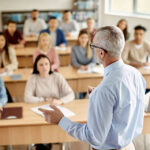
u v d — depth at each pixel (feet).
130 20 22.02
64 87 9.04
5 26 26.91
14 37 19.01
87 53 13.01
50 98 8.82
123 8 24.88
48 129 7.33
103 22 27.35
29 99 8.63
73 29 22.13
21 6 27.09
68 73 12.03
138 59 13.20
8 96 9.04
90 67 12.65
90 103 4.40
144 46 13.07
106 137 4.66
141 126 5.15
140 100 4.82
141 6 21.80
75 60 13.08
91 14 27.53
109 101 4.20
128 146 5.01
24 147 9.62
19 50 16.75
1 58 12.35
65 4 27.45
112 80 4.31
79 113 7.75
